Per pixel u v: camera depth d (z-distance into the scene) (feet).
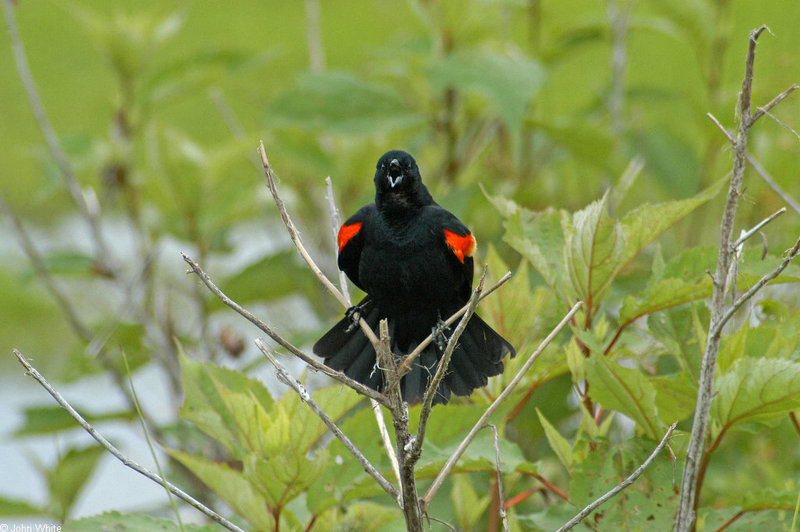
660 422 20.49
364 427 22.12
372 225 23.77
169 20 40.47
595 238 21.43
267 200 37.22
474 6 38.32
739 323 28.19
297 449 21.03
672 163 40.40
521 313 24.31
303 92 37.32
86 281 46.44
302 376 21.88
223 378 22.59
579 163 41.83
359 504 21.71
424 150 42.37
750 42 16.58
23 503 28.12
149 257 37.40
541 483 23.56
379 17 88.07
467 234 23.34
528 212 24.75
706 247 22.81
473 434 17.40
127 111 39.83
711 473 32.27
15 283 60.03
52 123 80.18
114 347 36.24
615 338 22.70
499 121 40.29
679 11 39.24
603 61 62.64
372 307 24.86
